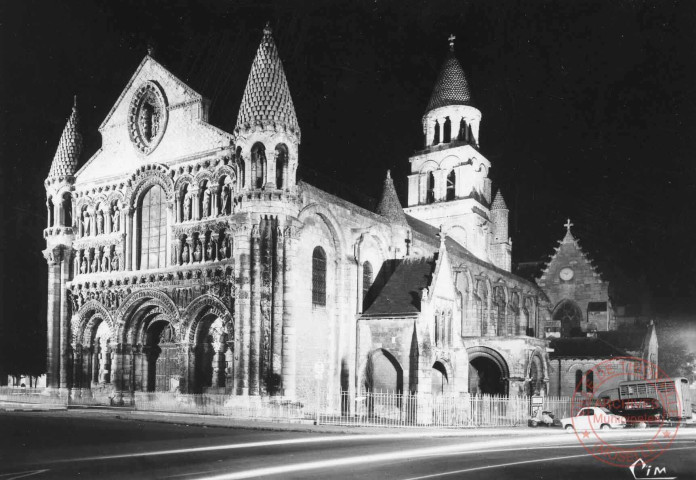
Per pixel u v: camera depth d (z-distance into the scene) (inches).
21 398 2233.0
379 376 2001.7
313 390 1884.8
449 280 2092.8
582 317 3545.8
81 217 2278.5
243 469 849.5
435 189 3314.5
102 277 2164.1
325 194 1984.5
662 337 3437.5
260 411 1673.2
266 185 1774.1
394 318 1951.3
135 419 1610.5
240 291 1756.9
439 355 1987.0
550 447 1216.2
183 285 1966.0
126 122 2191.2
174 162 2052.2
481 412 2048.5
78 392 2158.0
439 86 3363.7
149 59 2155.5
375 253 2260.1
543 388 2383.1
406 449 1115.3
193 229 1978.3
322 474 818.2
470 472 865.5
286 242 1766.7
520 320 2987.2
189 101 2049.7
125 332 2089.1
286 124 1808.6
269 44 1876.2
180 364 1934.1
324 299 1995.6
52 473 816.9
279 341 1729.8
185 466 872.3
